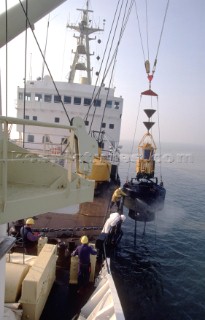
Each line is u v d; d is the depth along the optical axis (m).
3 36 3.51
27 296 5.02
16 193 2.90
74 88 17.88
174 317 8.19
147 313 8.27
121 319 4.56
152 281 10.12
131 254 12.31
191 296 9.30
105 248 8.23
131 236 14.52
